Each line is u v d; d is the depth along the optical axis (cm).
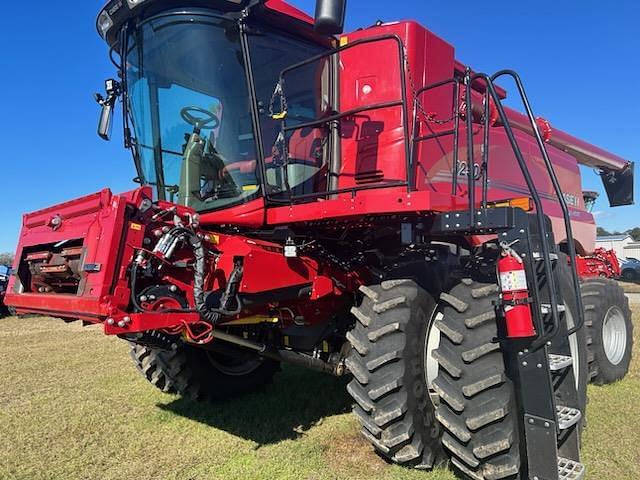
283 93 388
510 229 305
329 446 392
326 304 441
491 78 342
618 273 794
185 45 387
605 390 534
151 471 356
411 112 416
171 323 310
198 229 334
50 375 623
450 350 333
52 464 367
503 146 567
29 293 369
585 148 780
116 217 298
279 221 374
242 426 439
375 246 434
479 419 311
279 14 388
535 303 297
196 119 396
